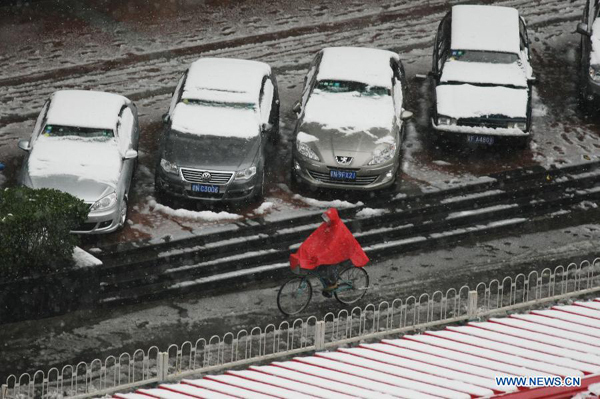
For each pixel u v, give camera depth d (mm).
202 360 42656
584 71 59188
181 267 47438
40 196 44469
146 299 46219
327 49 57531
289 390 34562
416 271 48875
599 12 61719
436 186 53125
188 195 50375
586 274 48969
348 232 44812
